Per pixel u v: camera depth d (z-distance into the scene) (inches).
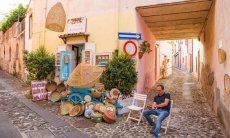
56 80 467.2
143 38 477.7
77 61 486.0
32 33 556.4
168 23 516.7
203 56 561.3
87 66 353.1
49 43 505.7
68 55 447.5
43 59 460.4
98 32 435.5
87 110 325.1
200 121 317.7
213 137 259.0
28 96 448.1
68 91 382.6
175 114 353.7
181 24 527.5
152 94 508.4
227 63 260.7
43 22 516.4
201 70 630.5
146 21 496.4
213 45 370.6
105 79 368.8
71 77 353.1
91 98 348.8
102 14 433.7
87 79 343.6
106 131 274.5
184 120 323.0
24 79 653.9
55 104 399.2
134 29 408.8
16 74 819.4
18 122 290.5
